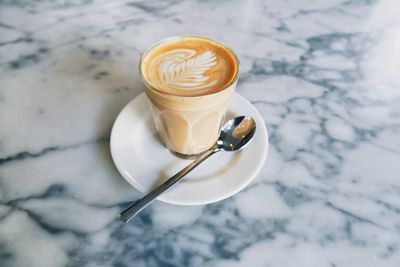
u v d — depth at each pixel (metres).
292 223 0.26
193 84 0.28
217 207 0.27
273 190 0.28
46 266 0.23
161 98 0.27
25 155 0.29
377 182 0.28
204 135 0.30
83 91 0.35
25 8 0.46
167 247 0.24
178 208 0.26
